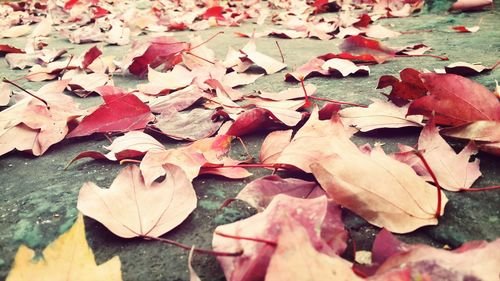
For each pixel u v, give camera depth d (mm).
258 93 676
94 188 379
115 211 370
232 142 516
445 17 1289
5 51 1119
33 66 937
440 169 404
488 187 381
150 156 435
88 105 667
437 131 424
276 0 2115
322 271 262
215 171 437
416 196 359
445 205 378
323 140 391
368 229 363
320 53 968
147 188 385
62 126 542
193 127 532
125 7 2172
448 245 343
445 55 833
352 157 364
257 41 1185
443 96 449
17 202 423
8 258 357
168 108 604
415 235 353
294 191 367
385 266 285
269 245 298
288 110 520
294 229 265
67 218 396
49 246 310
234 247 312
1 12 2078
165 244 361
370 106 526
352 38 853
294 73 729
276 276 260
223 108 582
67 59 1005
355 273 284
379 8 1567
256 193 360
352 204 346
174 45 832
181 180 383
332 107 514
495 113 436
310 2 2031
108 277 308
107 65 900
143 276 336
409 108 464
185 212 368
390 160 369
